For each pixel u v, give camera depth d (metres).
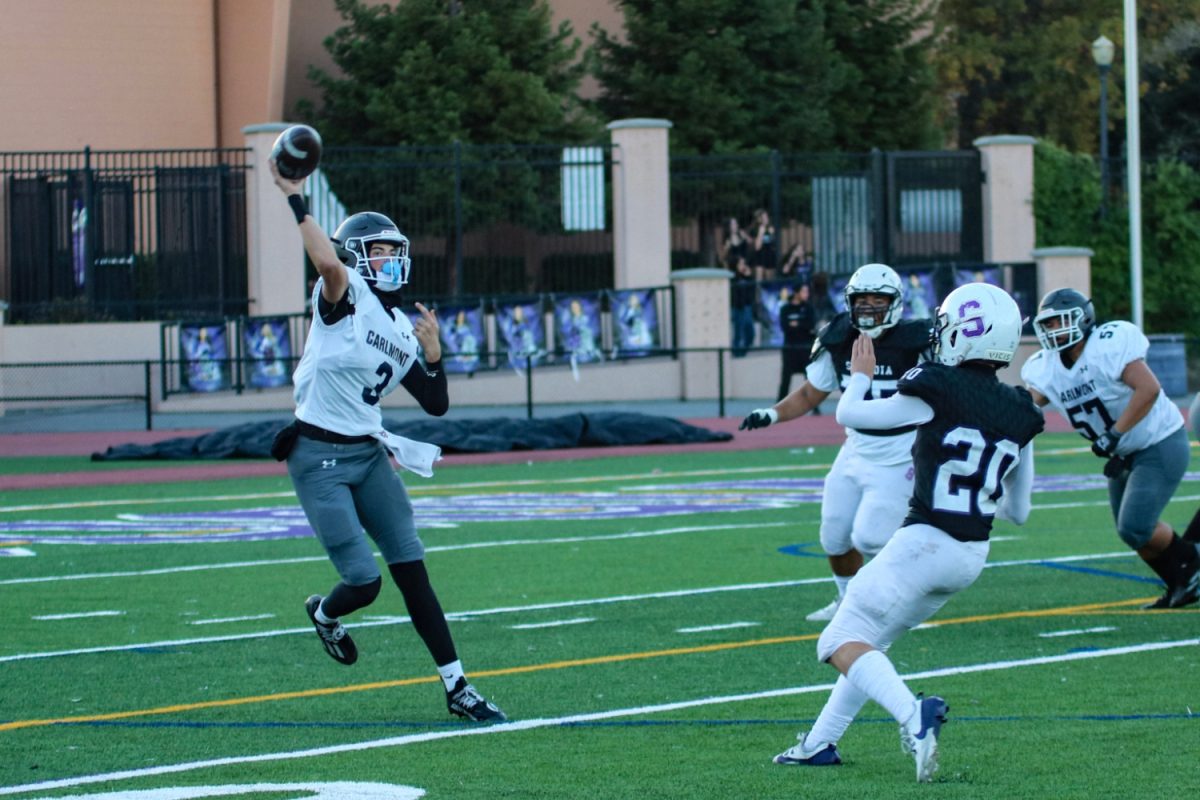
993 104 91.38
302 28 73.12
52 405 55.50
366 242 14.60
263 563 25.08
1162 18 91.44
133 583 23.14
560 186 62.28
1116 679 16.14
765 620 19.89
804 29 71.75
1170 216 68.38
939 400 12.24
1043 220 66.50
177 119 69.00
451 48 66.50
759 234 61.38
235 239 57.62
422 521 29.97
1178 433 20.02
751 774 12.46
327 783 12.30
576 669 16.98
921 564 12.19
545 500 33.34
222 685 16.31
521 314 56.44
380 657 17.80
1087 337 19.73
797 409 18.48
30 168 58.34
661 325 58.50
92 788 12.22
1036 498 33.09
